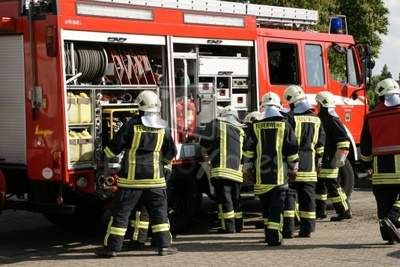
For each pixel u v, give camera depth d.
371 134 7.49
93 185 7.48
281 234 7.69
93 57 7.48
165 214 7.31
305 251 7.31
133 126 7.14
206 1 8.74
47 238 8.79
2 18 7.32
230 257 7.09
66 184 7.29
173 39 8.27
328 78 10.50
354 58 10.95
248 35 9.24
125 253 7.45
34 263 7.10
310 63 10.23
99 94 7.56
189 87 8.55
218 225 9.34
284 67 9.88
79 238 8.77
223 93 9.02
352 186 10.55
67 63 7.23
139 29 7.87
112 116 7.66
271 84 9.61
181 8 8.41
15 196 7.93
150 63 8.23
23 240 8.65
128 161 7.14
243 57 9.29
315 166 8.34
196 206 8.70
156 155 7.21
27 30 7.35
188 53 8.53
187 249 7.64
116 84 7.79
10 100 7.59
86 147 7.38
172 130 8.26
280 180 7.59
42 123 7.30
